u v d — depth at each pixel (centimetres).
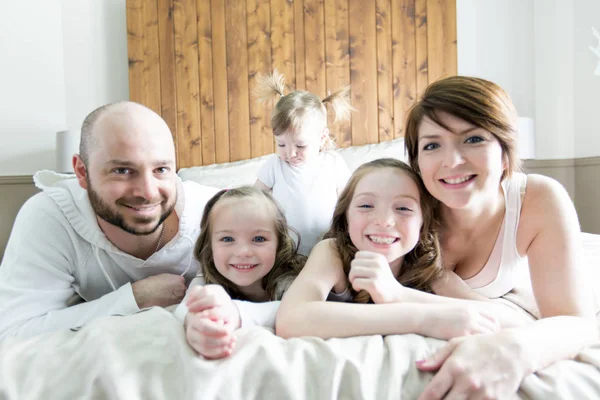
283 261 106
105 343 60
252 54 293
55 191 103
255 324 79
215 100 291
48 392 54
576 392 57
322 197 169
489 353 59
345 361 58
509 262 97
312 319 72
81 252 103
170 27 287
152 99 288
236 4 290
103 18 292
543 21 313
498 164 81
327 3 296
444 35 304
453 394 55
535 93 321
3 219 268
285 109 175
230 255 98
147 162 91
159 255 109
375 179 90
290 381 56
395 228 87
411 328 70
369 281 77
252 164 277
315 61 296
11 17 269
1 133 269
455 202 82
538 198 92
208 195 123
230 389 55
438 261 94
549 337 64
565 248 87
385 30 300
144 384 56
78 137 246
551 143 313
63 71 282
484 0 319
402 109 303
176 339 62
